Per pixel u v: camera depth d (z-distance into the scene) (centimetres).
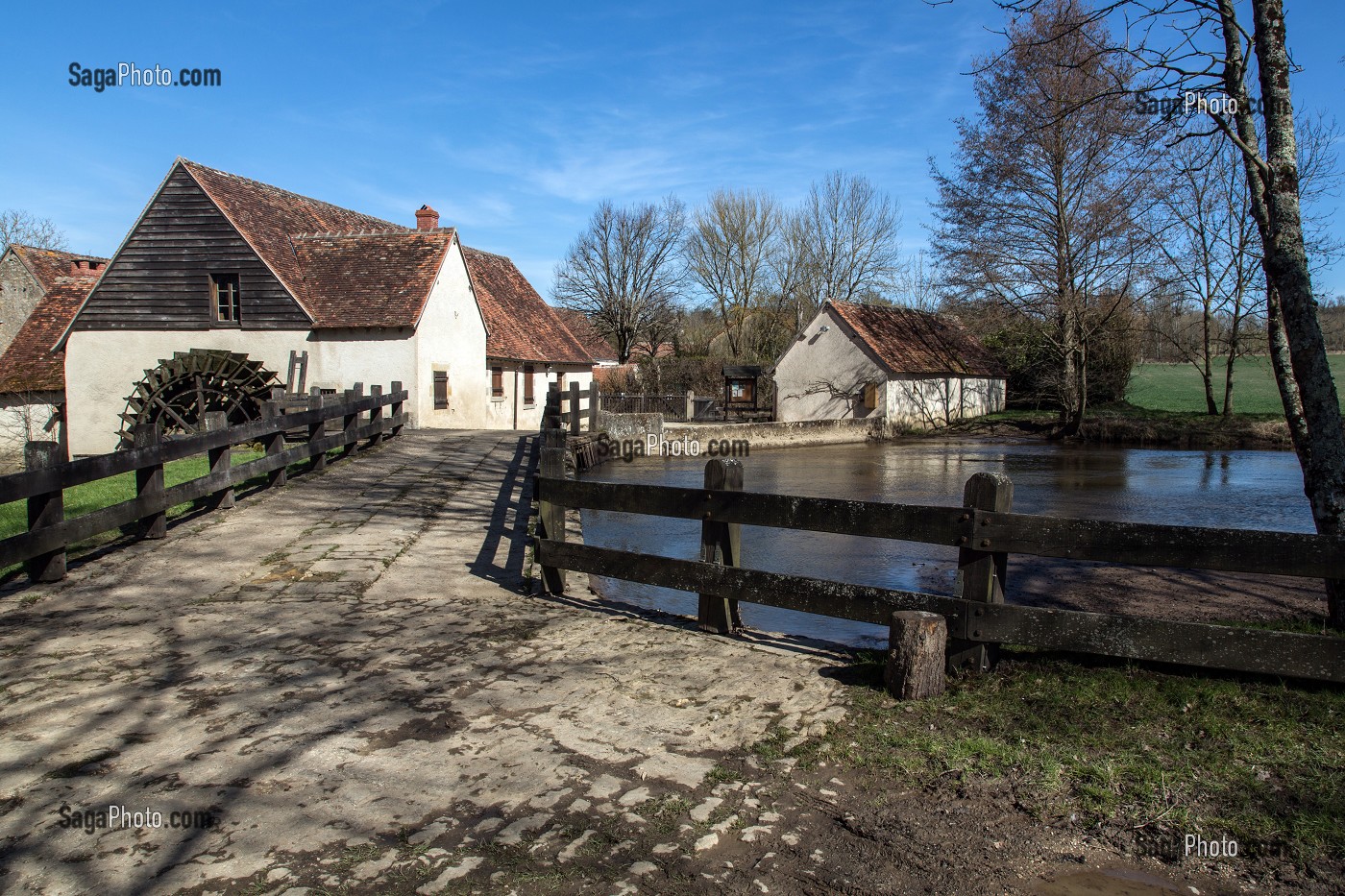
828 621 679
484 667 480
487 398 2727
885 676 434
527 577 693
